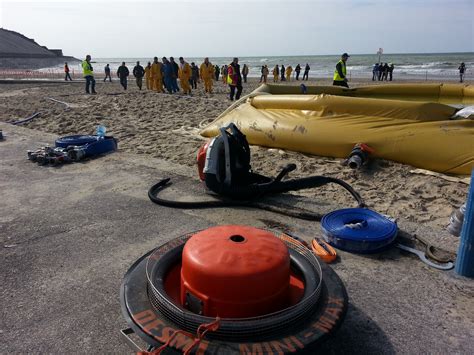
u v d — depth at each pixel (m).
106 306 2.97
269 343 2.05
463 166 5.83
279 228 4.29
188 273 2.24
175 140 8.59
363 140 6.52
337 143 6.74
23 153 7.36
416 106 6.59
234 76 15.85
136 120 11.27
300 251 2.86
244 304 2.12
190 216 4.59
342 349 2.55
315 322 2.23
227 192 4.81
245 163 5.10
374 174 6.03
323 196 5.34
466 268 3.34
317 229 4.27
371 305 2.99
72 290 3.17
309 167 6.48
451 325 2.79
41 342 2.60
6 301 3.03
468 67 58.53
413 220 4.61
